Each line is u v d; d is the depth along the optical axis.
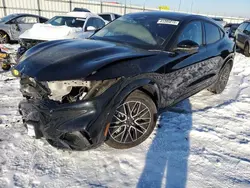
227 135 3.28
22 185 2.15
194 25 3.76
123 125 2.66
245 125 3.62
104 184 2.24
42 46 2.98
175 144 2.96
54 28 7.42
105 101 2.32
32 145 2.73
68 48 2.78
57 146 2.42
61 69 2.30
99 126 2.31
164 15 3.77
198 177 2.42
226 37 4.88
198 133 3.24
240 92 5.26
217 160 2.71
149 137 3.05
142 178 2.35
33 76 2.30
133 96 2.63
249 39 10.32
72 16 8.66
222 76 4.88
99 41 3.26
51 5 22.28
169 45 3.17
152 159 2.64
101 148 2.76
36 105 2.35
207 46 4.04
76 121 2.24
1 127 3.08
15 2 20.34
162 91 3.01
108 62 2.42
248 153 2.91
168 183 2.31
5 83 4.99
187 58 3.38
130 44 3.22
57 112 2.26
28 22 11.68
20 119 3.33
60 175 2.32
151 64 2.76
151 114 2.88
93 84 2.31
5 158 2.48
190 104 4.32
